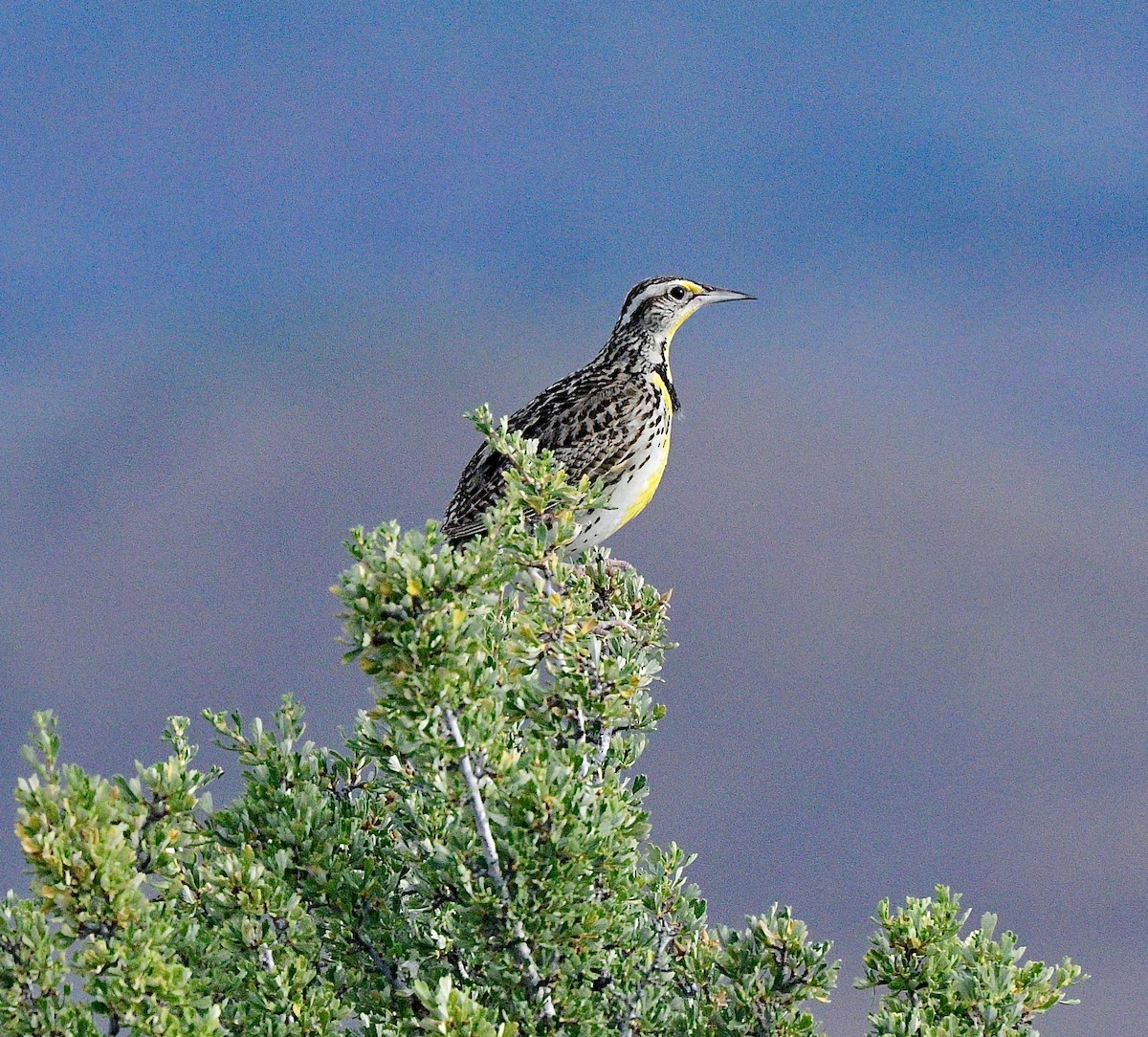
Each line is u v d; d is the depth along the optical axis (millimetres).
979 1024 8859
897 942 9141
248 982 7770
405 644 6793
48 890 6762
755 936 8758
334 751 9148
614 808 7645
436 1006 6648
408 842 8641
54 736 6953
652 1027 8336
